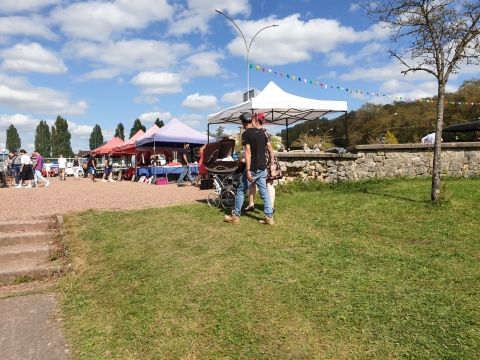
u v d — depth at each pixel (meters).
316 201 8.57
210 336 3.39
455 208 7.34
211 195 8.57
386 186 10.16
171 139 19.73
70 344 3.48
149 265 5.04
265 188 6.62
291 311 3.71
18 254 5.79
